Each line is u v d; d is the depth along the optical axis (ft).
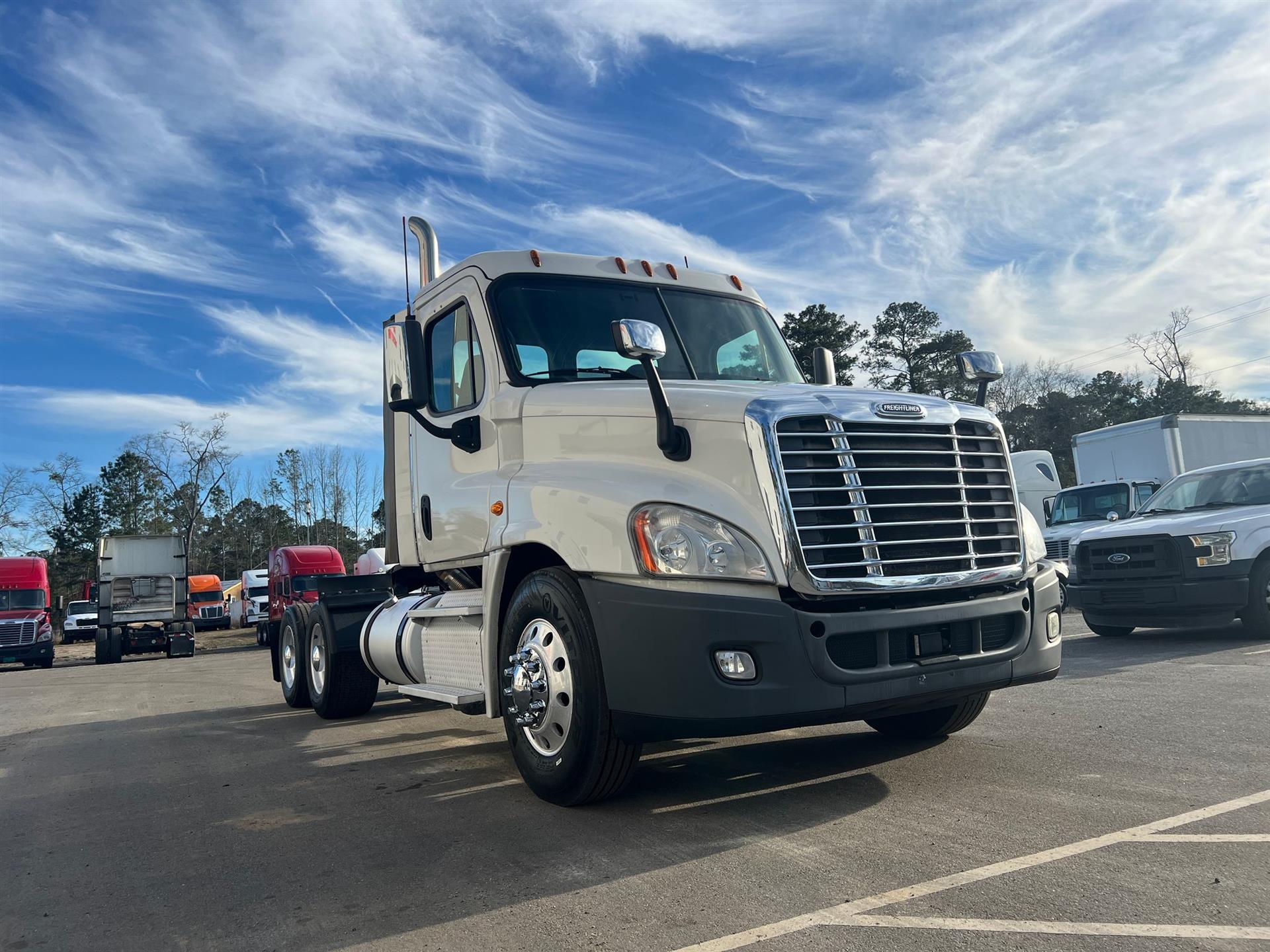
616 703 13.47
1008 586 14.79
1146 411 200.03
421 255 22.45
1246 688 22.35
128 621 93.09
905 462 14.03
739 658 12.74
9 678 68.90
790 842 12.30
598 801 14.82
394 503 22.02
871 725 19.63
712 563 12.87
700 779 16.24
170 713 33.40
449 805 15.78
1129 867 10.61
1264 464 36.19
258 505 316.19
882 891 10.34
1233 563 31.35
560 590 14.57
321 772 19.54
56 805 18.08
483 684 17.29
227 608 167.84
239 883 12.36
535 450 16.38
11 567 92.38
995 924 9.26
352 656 27.40
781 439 13.15
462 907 10.81
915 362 203.62
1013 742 17.74
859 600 13.25
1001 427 15.37
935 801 13.85
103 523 267.80
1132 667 27.22
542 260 18.69
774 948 9.05
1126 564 33.53
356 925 10.53
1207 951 8.45
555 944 9.55
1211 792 13.56
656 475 13.99
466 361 18.70
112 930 10.96
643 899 10.62
